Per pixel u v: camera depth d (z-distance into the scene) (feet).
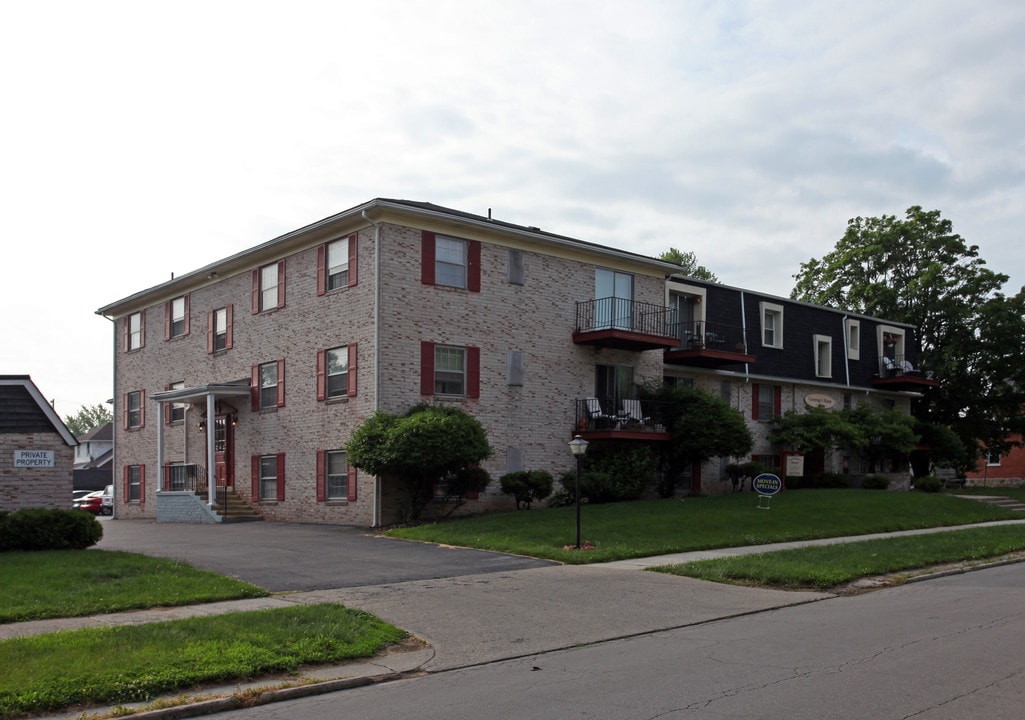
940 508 91.91
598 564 55.93
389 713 25.11
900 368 134.10
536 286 90.12
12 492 59.88
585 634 36.29
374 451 73.20
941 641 32.96
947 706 23.97
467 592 45.06
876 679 27.09
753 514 77.66
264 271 95.86
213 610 38.81
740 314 114.62
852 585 49.60
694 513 76.54
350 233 83.35
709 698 25.44
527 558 57.57
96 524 58.95
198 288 106.73
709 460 104.01
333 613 36.86
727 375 112.27
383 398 78.69
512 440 86.79
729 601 43.86
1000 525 84.07
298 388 89.10
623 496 92.12
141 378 117.19
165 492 97.35
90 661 28.09
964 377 148.15
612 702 25.38
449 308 83.56
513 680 28.86
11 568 46.50
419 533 68.03
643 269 99.45
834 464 125.90
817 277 171.42
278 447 91.30
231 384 94.94
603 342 92.89
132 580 44.37
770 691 26.00
